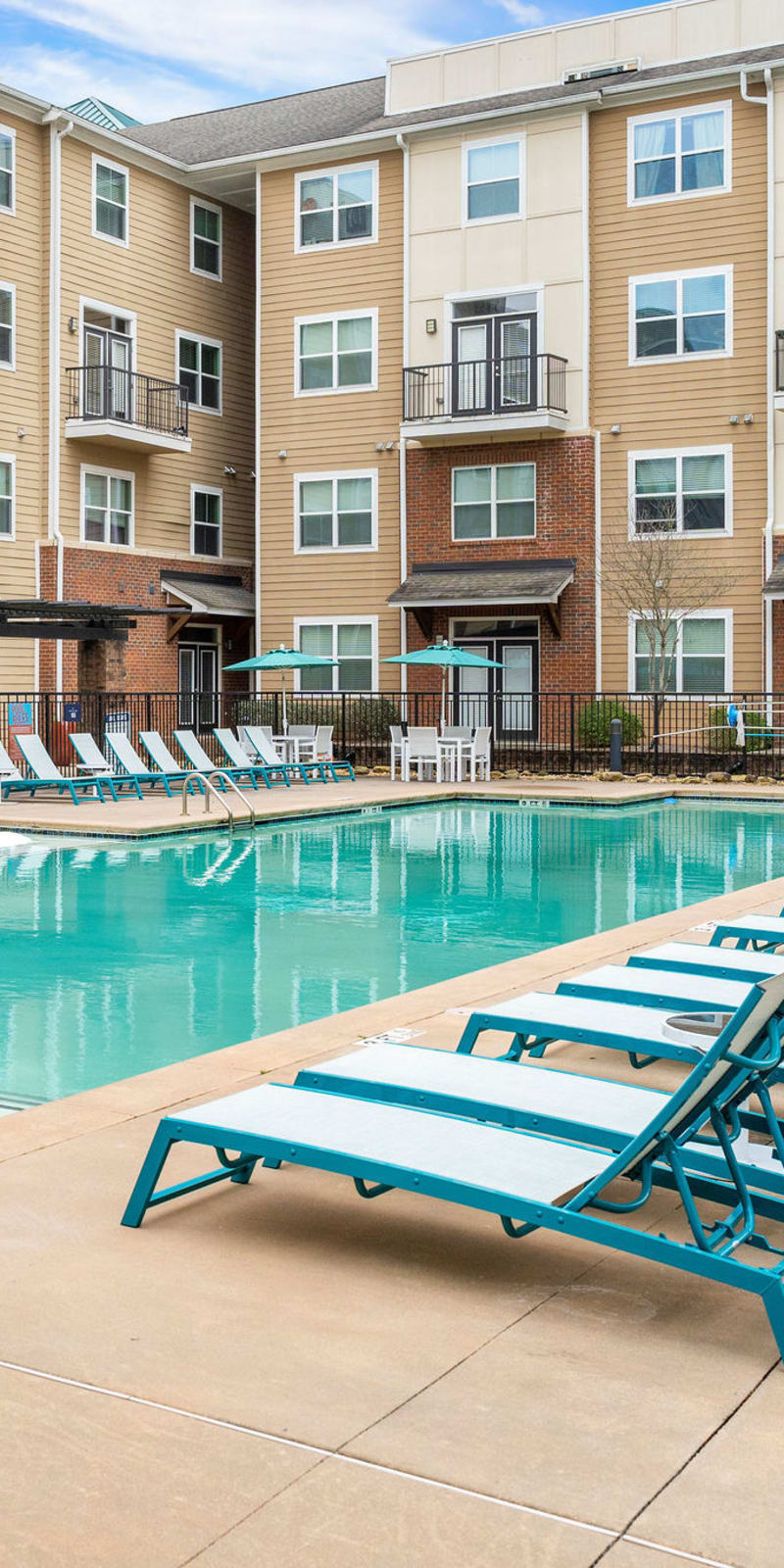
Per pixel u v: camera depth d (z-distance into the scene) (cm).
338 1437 264
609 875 1252
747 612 2370
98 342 2573
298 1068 538
